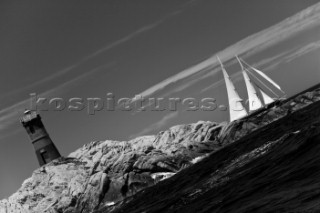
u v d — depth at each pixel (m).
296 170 36.75
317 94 189.62
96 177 174.75
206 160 145.75
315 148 41.44
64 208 175.75
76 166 198.38
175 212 44.97
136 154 186.62
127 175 173.75
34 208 182.88
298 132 57.03
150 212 57.31
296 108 192.25
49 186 189.50
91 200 171.25
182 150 197.50
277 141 62.25
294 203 27.75
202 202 43.19
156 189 123.56
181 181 96.94
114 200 167.75
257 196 34.56
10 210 186.12
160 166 180.50
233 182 46.50
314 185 29.89
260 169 45.88
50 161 198.50
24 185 194.75
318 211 24.39
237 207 33.81
